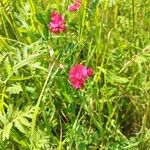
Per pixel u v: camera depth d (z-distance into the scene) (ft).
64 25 0.82
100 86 0.87
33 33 0.87
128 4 0.97
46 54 0.76
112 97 0.84
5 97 0.81
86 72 0.72
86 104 0.78
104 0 0.94
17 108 0.74
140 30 0.94
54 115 0.83
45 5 0.96
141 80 0.87
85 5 0.86
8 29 0.92
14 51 0.84
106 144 0.79
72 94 0.78
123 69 0.84
